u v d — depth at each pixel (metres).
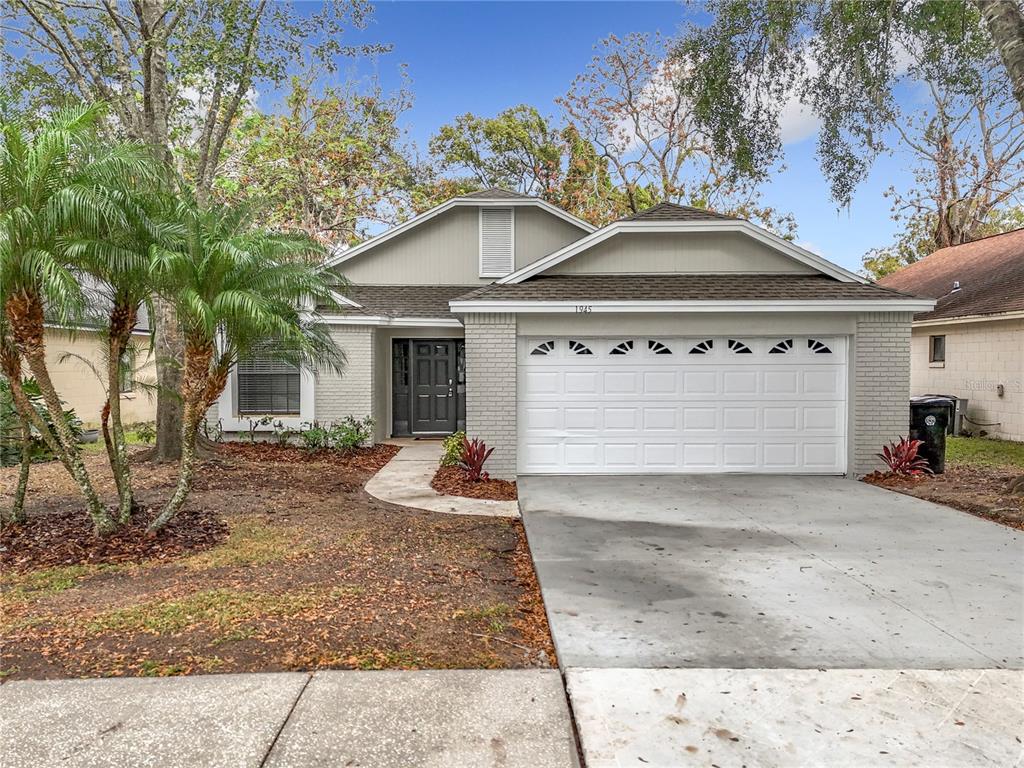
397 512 7.73
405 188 27.44
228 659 3.70
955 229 26.86
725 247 10.56
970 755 2.85
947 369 16.78
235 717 3.10
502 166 29.56
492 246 15.88
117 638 3.97
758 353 9.86
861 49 11.11
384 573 5.38
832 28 11.14
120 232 5.38
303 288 6.10
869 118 11.68
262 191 17.80
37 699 3.25
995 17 8.98
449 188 27.69
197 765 2.74
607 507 7.85
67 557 5.64
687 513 7.54
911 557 5.84
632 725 3.08
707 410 9.91
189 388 5.95
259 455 11.98
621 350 9.88
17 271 5.09
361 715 3.14
